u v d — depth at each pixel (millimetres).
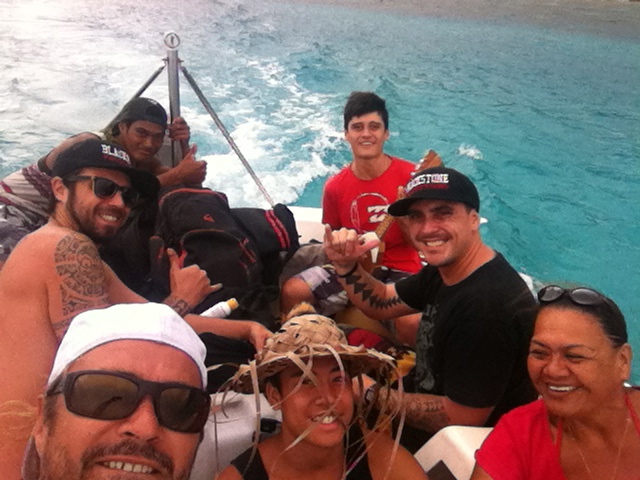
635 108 6918
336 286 1837
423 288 1446
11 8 10305
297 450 982
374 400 1047
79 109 5191
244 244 1703
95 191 1264
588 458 956
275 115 5551
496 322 1165
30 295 1134
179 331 793
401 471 1025
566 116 6508
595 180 4805
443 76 7832
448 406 1221
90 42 8008
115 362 738
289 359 925
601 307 900
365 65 8094
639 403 943
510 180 4723
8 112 5000
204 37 9078
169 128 2352
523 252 3635
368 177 2133
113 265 1785
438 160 1847
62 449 716
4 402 1064
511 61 8898
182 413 753
